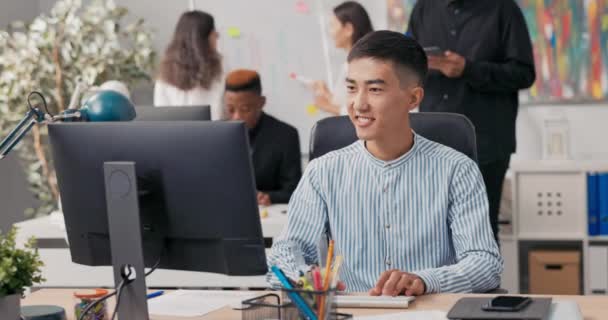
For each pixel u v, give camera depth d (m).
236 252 1.58
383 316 1.63
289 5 4.61
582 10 4.37
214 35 4.11
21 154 4.50
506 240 4.17
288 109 4.65
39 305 1.77
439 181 2.03
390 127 1.99
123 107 1.77
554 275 4.16
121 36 4.75
